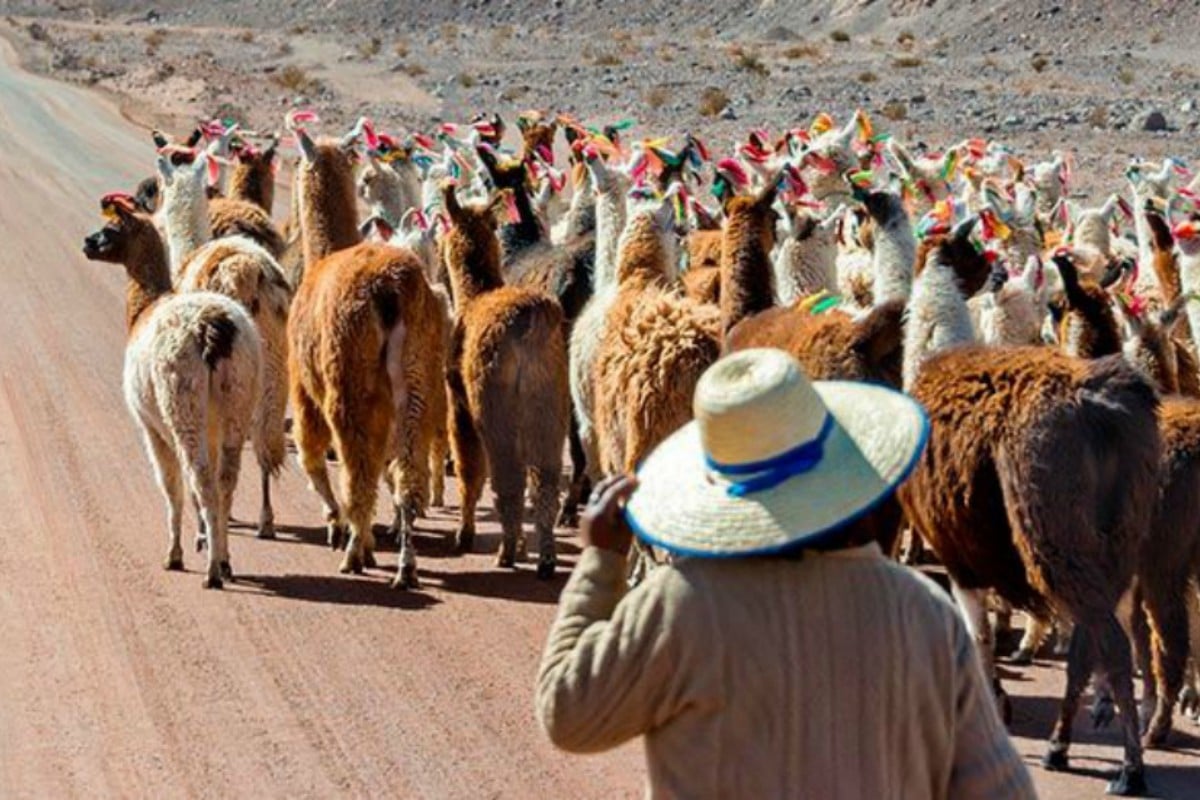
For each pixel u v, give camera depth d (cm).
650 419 1611
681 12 11869
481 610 1817
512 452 1909
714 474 676
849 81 7606
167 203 2445
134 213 2098
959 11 9694
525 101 7631
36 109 8100
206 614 1814
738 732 662
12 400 2831
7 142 6869
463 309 1966
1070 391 1280
